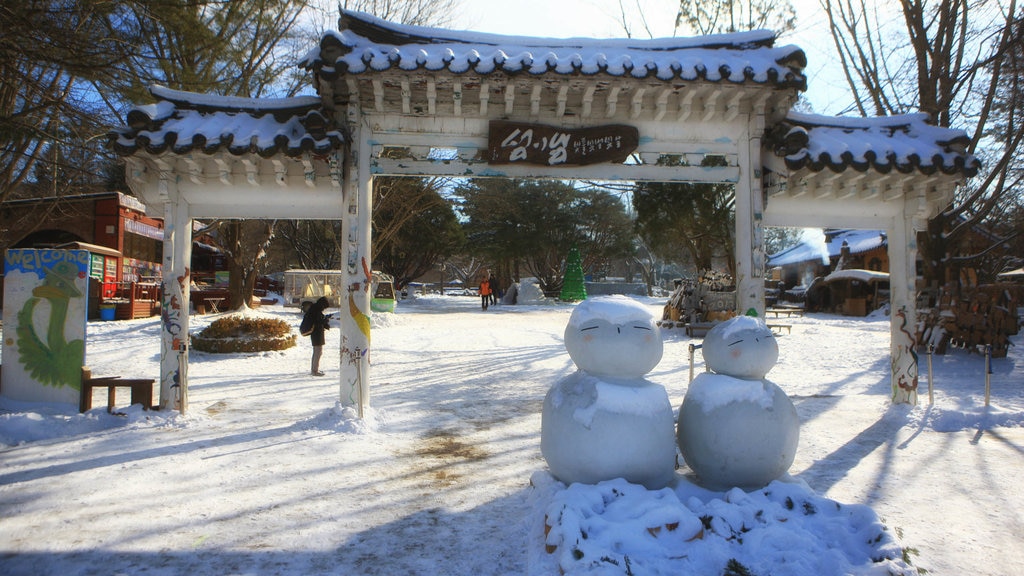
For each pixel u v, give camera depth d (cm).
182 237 699
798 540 332
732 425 405
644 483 401
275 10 1399
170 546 375
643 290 4234
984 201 1376
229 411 744
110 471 513
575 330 420
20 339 688
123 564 352
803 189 709
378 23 653
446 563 360
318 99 686
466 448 602
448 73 603
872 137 716
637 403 398
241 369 1091
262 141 621
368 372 696
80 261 689
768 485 396
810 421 713
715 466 412
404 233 3569
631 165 686
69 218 1958
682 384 980
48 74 1018
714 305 1745
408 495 468
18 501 445
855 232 3306
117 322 1712
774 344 426
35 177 1656
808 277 3572
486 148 686
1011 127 1185
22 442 595
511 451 592
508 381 1006
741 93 651
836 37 1331
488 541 389
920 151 684
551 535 338
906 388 755
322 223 3328
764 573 315
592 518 345
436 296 4269
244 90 1378
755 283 689
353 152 666
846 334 1688
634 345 402
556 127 664
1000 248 2305
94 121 818
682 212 1802
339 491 475
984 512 435
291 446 593
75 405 680
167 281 694
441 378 1032
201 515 424
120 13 813
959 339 1273
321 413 680
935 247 1351
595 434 390
